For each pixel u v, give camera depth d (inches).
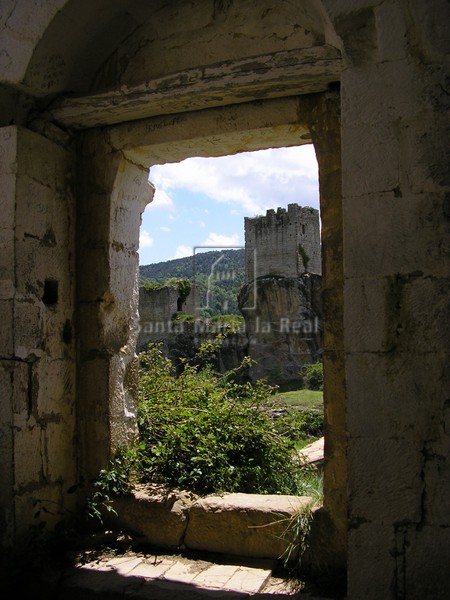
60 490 151.3
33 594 129.3
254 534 139.7
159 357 247.1
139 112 149.6
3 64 142.6
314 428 305.6
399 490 105.4
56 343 152.3
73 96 149.4
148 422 184.1
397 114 109.2
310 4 127.2
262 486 186.4
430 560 102.8
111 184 158.2
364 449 107.9
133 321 171.6
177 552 144.9
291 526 135.5
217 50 143.6
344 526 128.3
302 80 130.5
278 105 139.9
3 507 135.9
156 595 122.3
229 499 149.3
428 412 104.7
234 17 142.6
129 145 155.9
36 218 146.0
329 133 134.7
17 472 136.6
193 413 195.9
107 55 155.9
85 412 158.6
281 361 1169.4
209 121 146.6
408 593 103.7
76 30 143.4
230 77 133.5
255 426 201.2
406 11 108.1
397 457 105.9
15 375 137.4
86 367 159.0
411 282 107.0
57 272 153.5
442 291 105.0
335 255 132.6
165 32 149.7
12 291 138.1
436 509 103.2
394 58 109.5
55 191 153.4
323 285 133.8
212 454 169.0
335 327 131.7
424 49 107.8
